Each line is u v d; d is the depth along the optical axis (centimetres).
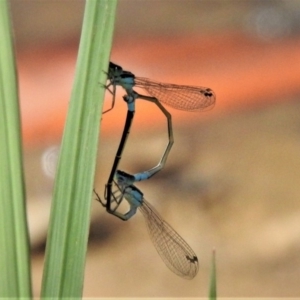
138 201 62
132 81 61
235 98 95
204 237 73
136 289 71
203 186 76
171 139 64
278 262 72
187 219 74
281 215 75
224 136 85
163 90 63
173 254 62
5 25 46
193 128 86
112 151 79
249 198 75
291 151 81
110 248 73
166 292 71
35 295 71
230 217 74
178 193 76
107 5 51
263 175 77
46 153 82
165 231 62
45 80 99
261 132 86
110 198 63
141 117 87
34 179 77
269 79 101
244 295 71
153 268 72
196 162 79
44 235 73
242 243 73
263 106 93
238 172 77
